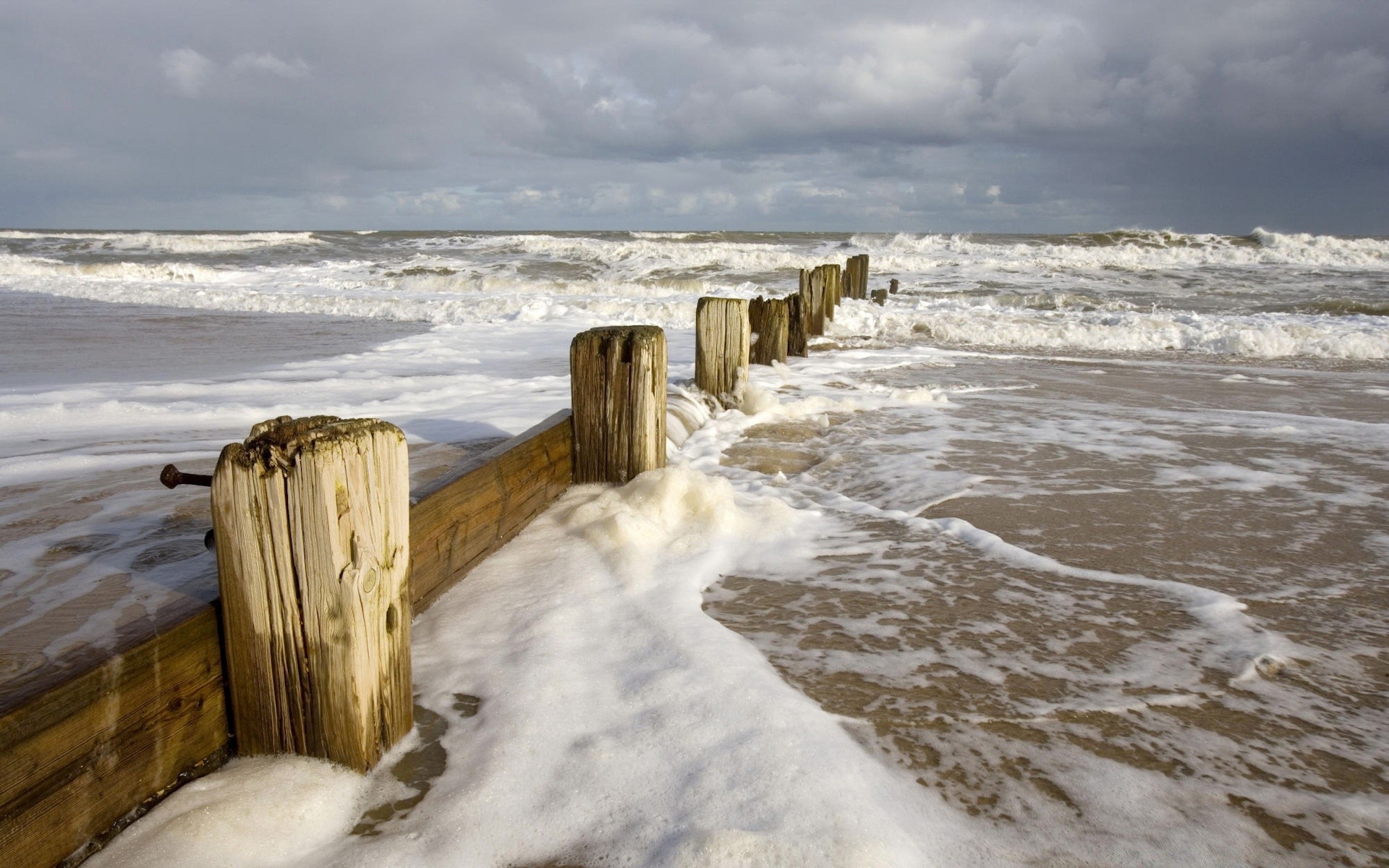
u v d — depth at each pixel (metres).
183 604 1.99
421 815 1.88
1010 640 2.77
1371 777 2.06
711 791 1.92
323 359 9.21
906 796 1.95
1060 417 6.61
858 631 2.82
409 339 11.11
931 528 3.89
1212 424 6.37
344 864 1.72
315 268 27.83
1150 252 26.89
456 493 3.03
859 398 7.34
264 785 1.87
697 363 6.69
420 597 2.81
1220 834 1.84
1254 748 2.18
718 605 3.04
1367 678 2.54
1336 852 1.79
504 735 2.17
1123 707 2.36
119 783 1.70
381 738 2.05
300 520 1.84
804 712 2.27
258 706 1.99
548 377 7.75
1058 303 17.11
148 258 33.19
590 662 2.56
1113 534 3.85
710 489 3.83
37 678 1.59
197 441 4.93
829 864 1.67
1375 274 22.33
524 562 3.30
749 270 25.61
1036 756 2.12
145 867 1.62
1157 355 11.07
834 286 12.79
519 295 18.75
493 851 1.76
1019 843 1.80
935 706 2.35
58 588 2.44
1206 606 3.04
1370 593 3.18
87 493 3.69
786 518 3.92
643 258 29.08
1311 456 5.33
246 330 12.45
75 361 9.01
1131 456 5.32
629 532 3.45
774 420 6.44
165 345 10.52
